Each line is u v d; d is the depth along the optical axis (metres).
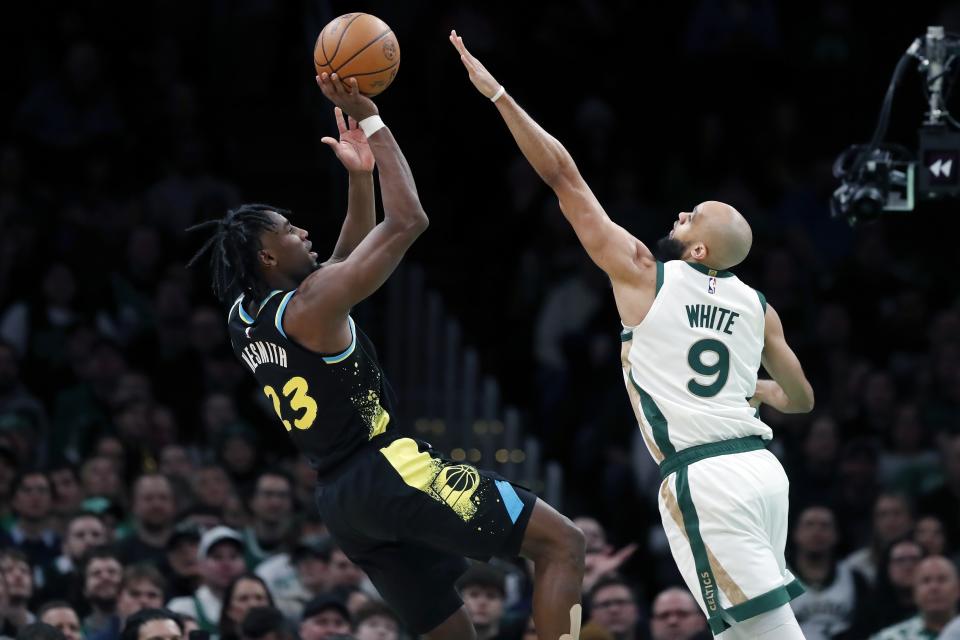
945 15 13.48
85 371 10.38
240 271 4.78
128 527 8.67
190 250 11.42
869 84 13.34
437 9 13.16
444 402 11.26
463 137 12.59
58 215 11.76
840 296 11.59
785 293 11.35
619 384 11.09
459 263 12.59
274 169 12.95
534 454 10.58
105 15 13.06
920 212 12.80
